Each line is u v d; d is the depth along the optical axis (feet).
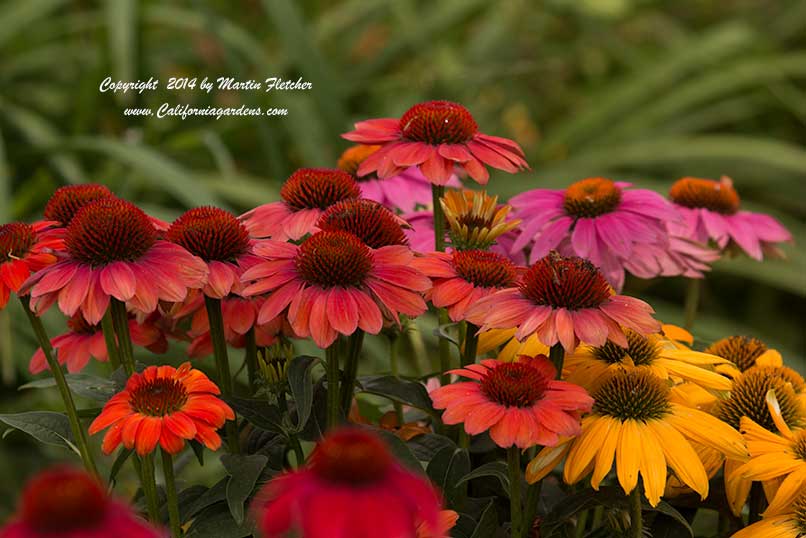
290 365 4.00
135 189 7.97
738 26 10.09
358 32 10.19
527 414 3.83
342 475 3.48
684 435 3.95
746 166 9.57
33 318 3.97
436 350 5.98
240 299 4.16
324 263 3.93
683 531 4.15
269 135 7.77
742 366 4.40
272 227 4.26
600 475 3.91
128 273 3.91
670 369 4.11
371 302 3.93
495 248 4.58
